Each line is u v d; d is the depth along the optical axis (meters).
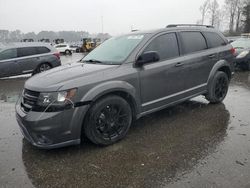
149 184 3.22
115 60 4.60
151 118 5.39
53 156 3.96
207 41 5.87
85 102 3.83
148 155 3.89
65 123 3.72
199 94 5.68
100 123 4.10
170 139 4.40
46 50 12.53
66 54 37.91
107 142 4.19
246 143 4.16
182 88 5.26
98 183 3.28
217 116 5.39
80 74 4.05
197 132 4.64
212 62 5.83
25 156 4.00
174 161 3.70
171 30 5.21
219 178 3.26
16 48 11.67
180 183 3.21
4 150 4.22
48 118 3.63
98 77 4.06
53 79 3.94
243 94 7.24
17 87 9.70
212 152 3.90
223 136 4.43
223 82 6.23
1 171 3.61
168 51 5.03
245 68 11.55
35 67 12.16
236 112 5.62
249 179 3.22
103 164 3.70
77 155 3.96
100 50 5.26
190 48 5.43
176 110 5.84
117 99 4.19
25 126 3.81
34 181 3.37
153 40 4.84
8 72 11.47
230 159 3.69
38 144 3.80
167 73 4.89
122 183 3.26
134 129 4.86
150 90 4.69
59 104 3.67
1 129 5.16
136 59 4.54
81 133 4.20
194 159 3.73
